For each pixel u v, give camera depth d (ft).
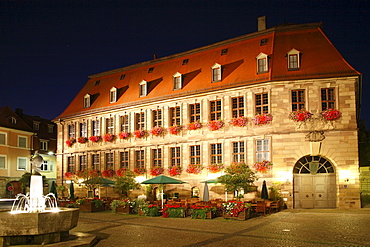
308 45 99.91
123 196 116.57
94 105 138.92
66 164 143.23
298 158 91.35
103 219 74.90
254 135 97.09
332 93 92.38
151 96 121.80
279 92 94.73
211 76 109.70
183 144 111.24
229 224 63.26
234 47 114.42
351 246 42.98
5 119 160.25
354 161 88.12
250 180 85.56
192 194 107.96
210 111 107.55
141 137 121.80
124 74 140.97
